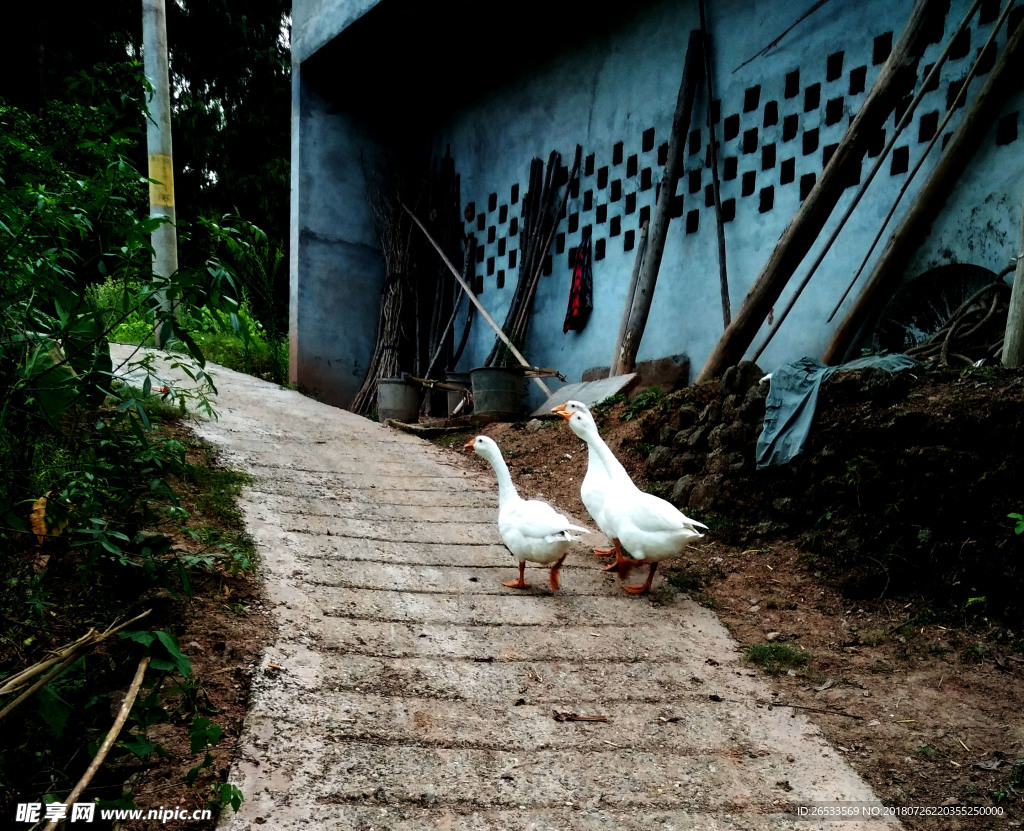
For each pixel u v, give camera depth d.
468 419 10.83
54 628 3.47
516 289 12.10
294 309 13.46
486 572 5.43
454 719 3.54
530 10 12.13
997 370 5.75
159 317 3.01
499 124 13.39
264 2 19.22
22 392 2.86
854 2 8.82
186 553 4.30
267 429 8.35
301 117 13.67
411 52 13.38
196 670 3.49
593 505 5.66
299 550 5.09
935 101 8.15
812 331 8.90
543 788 3.12
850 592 5.13
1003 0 7.68
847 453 5.70
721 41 10.16
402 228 14.05
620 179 11.31
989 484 4.90
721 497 6.37
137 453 3.90
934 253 7.92
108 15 16.50
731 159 9.91
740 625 4.89
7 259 2.80
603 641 4.50
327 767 3.07
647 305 10.08
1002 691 4.00
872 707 3.91
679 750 3.46
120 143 3.42
